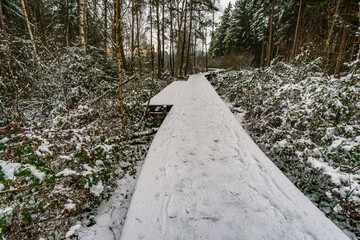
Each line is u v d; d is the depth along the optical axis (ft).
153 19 53.16
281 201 5.92
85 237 6.24
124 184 9.36
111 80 26.58
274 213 5.48
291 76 17.53
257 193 6.35
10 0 24.38
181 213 5.58
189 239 4.78
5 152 8.13
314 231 4.82
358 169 7.70
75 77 20.51
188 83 37.35
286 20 41.32
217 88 43.96
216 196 6.29
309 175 9.07
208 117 14.94
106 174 8.12
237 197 6.22
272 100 14.99
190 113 16.05
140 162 11.51
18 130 9.59
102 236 6.35
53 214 6.65
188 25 69.51
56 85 16.87
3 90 15.51
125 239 4.70
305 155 9.42
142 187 6.67
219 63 92.27
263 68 25.41
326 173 7.30
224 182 7.01
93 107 17.95
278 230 4.93
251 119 18.49
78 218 7.04
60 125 11.34
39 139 8.79
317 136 10.25
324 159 8.71
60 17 37.11
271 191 6.41
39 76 17.57
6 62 15.24
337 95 10.21
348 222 7.23
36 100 16.55
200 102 20.06
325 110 10.64
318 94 10.94
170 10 55.06
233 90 29.86
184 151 9.47
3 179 5.41
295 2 35.55
